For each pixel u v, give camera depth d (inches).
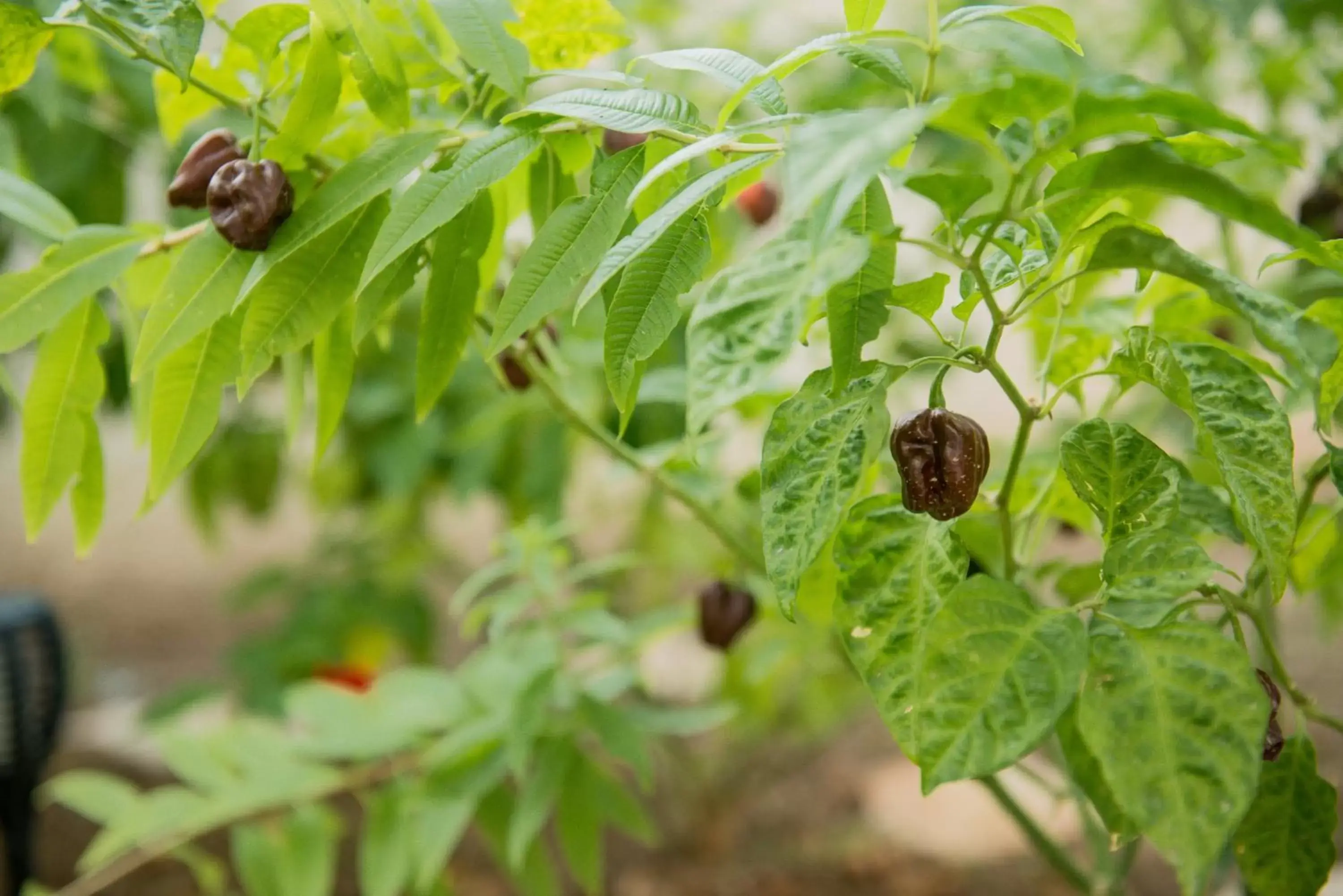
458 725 45.5
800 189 20.0
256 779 45.9
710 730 84.8
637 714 44.1
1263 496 25.0
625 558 42.9
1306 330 30.3
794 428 24.9
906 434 24.7
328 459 76.2
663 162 23.2
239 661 70.9
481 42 26.9
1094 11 62.2
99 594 128.3
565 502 63.7
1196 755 22.2
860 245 21.8
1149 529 24.4
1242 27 44.3
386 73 27.4
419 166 27.1
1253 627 43.4
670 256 25.3
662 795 82.7
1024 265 26.9
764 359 21.6
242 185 26.5
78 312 29.9
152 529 150.0
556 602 43.3
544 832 80.7
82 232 29.1
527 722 40.7
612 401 55.1
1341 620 41.4
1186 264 22.5
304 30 28.1
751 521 39.4
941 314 62.8
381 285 27.8
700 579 79.1
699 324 22.2
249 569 131.6
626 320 25.1
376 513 76.5
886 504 25.6
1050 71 21.7
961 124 21.5
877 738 95.5
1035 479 33.1
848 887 73.1
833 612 26.0
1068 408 55.4
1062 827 77.5
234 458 71.4
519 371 35.4
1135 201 39.2
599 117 25.3
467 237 27.6
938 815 81.4
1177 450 50.8
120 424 78.4
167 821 45.1
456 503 62.6
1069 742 26.2
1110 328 30.1
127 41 27.7
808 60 23.4
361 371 64.3
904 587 25.0
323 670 70.3
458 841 80.1
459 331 28.4
